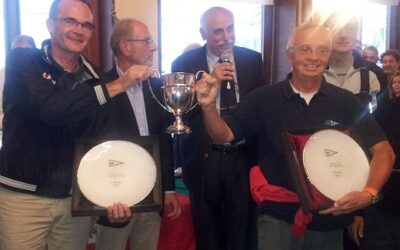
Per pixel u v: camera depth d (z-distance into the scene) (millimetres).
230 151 2127
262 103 1652
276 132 1609
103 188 1370
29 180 1535
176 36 3451
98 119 1659
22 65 1463
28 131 1526
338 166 1433
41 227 1584
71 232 1638
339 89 1652
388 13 4383
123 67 1863
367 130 1603
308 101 1612
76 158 1412
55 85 1490
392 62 3383
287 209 1574
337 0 2598
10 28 3018
